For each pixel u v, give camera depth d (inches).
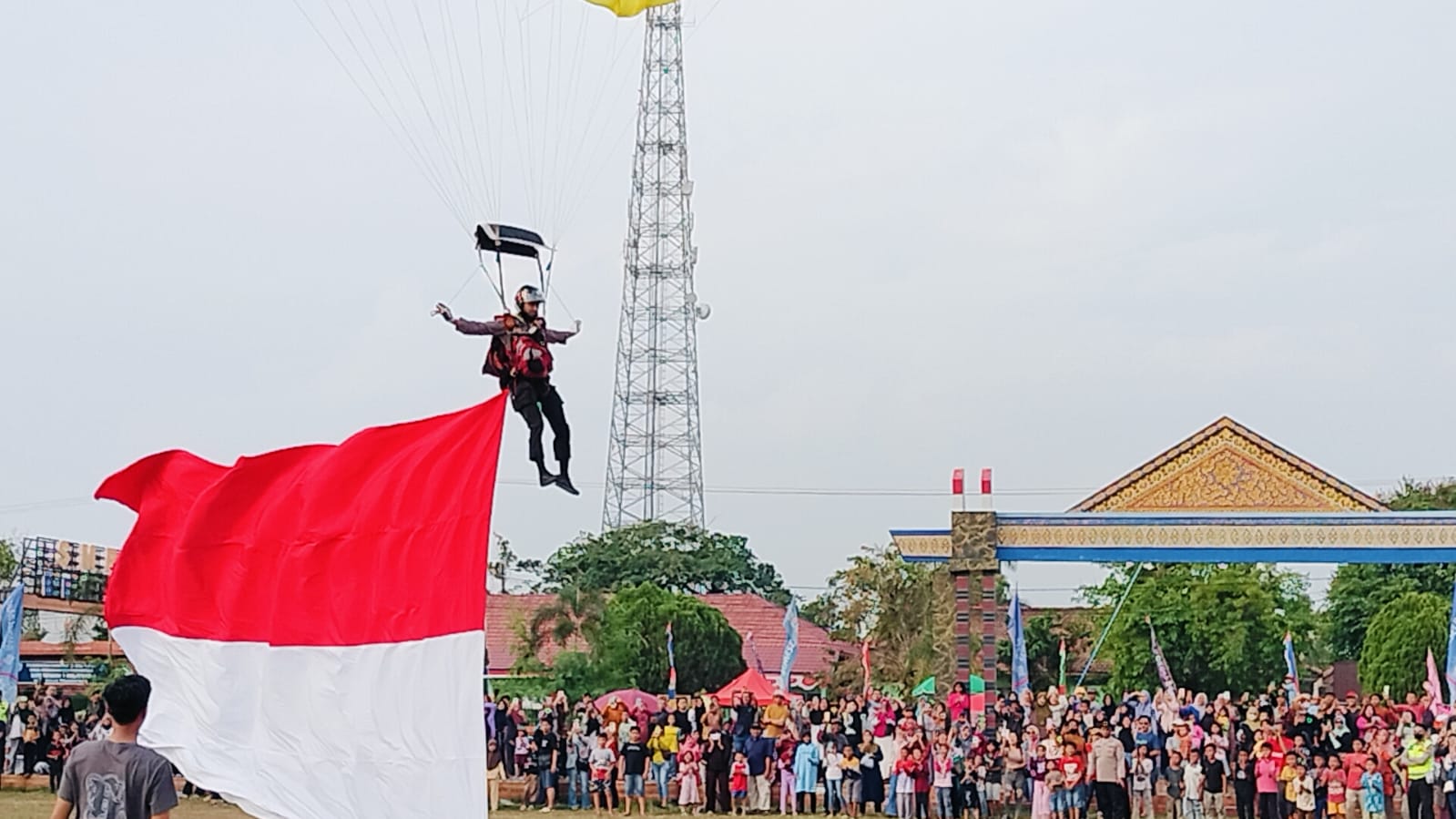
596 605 2753.4
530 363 653.9
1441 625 2549.2
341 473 571.8
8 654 1652.3
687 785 1456.7
